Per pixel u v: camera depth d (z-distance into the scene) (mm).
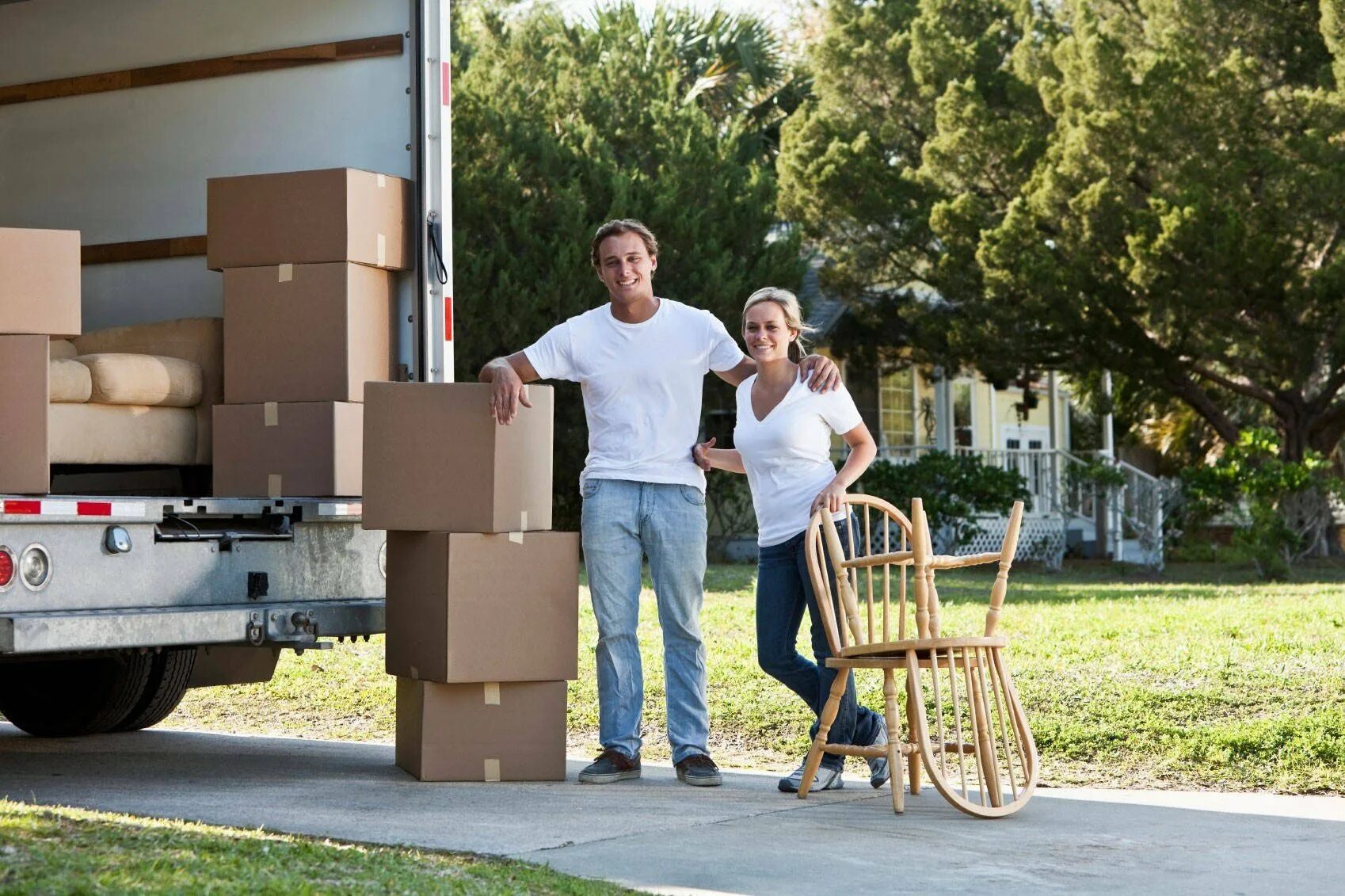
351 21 5953
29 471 4680
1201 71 17938
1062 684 7230
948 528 18266
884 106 21625
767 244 17938
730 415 18219
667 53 19594
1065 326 18188
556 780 5359
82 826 4090
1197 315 17719
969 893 3791
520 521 5223
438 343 5742
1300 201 17297
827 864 4090
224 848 3898
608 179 16641
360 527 5547
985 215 18984
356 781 5359
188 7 6297
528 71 18766
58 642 4535
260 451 5566
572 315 16141
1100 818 4836
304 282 5543
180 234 6332
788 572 5312
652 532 5410
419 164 5785
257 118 6148
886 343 20500
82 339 6188
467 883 3662
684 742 5422
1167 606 11383
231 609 5051
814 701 5367
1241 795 5426
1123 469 19625
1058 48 19281
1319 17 19078
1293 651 8094
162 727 7230
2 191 6688
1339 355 18094
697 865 4062
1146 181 18734
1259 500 17281
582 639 9414
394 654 5371
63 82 6551
